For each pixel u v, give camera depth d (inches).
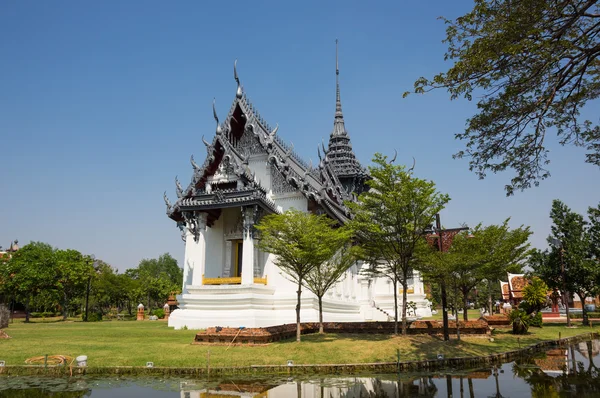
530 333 1152.8
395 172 902.4
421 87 459.5
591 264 1517.0
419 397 503.5
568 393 519.2
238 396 509.4
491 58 420.2
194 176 1336.1
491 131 480.4
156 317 2155.5
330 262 1023.0
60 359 674.8
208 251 1343.5
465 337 974.4
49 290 2164.1
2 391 534.3
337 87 2669.8
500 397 501.4
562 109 469.7
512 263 1127.0
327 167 1964.8
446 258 893.2
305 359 697.0
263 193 1242.6
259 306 1173.1
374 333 1021.2
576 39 403.2
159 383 580.4
